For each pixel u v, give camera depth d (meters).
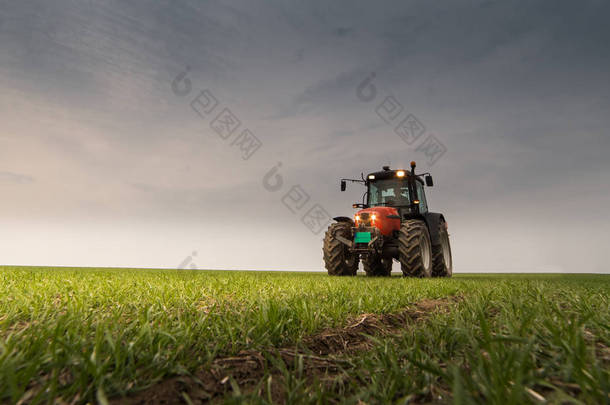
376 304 2.57
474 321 1.90
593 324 1.64
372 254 7.67
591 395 0.85
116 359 1.06
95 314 1.83
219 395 1.05
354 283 4.34
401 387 1.05
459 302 2.78
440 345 1.45
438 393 1.00
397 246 7.86
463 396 0.76
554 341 1.28
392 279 5.55
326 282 4.47
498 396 0.78
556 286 4.31
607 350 1.27
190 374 1.11
